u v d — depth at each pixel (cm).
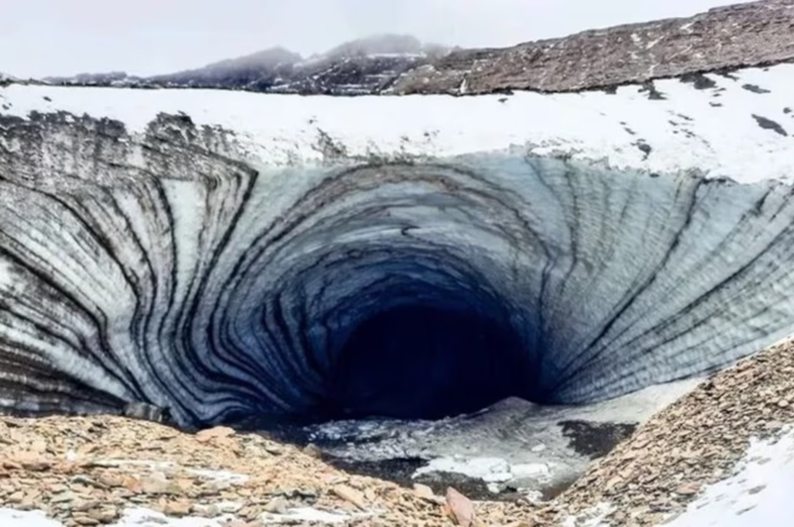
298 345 2216
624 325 1914
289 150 1727
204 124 1731
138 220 1590
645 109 1902
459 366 2534
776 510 729
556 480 1552
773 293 1661
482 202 1895
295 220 1811
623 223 1811
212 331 1883
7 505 736
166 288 1694
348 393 2464
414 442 1794
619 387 1925
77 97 1705
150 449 1057
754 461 877
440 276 2242
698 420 1095
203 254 1712
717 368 1741
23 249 1442
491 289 2208
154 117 1709
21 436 1012
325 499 913
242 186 1688
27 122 1600
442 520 955
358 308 2361
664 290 1811
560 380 2161
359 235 1977
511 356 2445
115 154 1614
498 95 1967
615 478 1052
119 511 762
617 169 1758
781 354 1196
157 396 1770
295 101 1866
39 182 1508
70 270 1509
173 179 1612
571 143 1805
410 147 1797
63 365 1527
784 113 1839
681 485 910
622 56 2389
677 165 1730
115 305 1598
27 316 1441
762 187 1667
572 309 2033
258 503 848
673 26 2427
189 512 792
